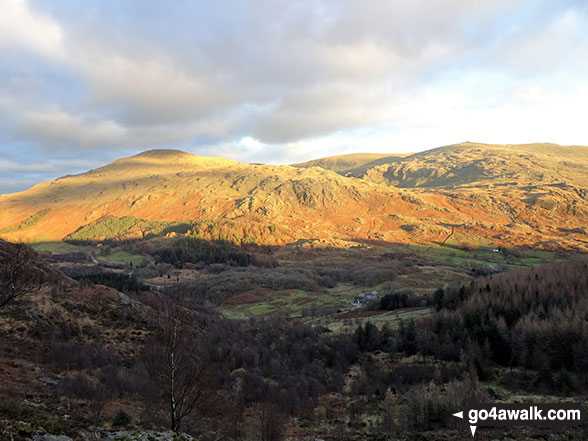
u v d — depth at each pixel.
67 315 82.19
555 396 63.97
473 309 111.94
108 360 68.94
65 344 68.88
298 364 92.50
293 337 114.69
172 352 25.59
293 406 64.25
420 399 57.38
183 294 30.59
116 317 90.75
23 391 40.53
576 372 73.81
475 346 86.81
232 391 62.81
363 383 79.00
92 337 79.44
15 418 24.03
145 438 19.42
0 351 61.12
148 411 33.72
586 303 96.44
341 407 67.81
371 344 108.75
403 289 198.50
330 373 89.44
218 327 109.94
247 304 192.25
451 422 49.03
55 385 47.78
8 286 30.77
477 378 75.19
